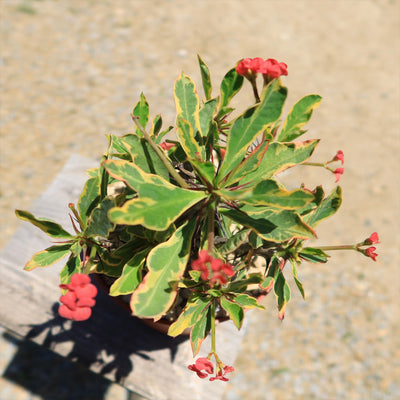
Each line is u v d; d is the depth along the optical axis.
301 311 0.94
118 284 0.40
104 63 1.18
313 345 0.91
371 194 1.08
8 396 0.81
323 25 1.39
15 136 1.03
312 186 1.07
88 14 1.27
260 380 0.87
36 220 0.40
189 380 0.51
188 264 0.47
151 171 0.41
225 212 0.41
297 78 1.24
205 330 0.42
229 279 0.42
